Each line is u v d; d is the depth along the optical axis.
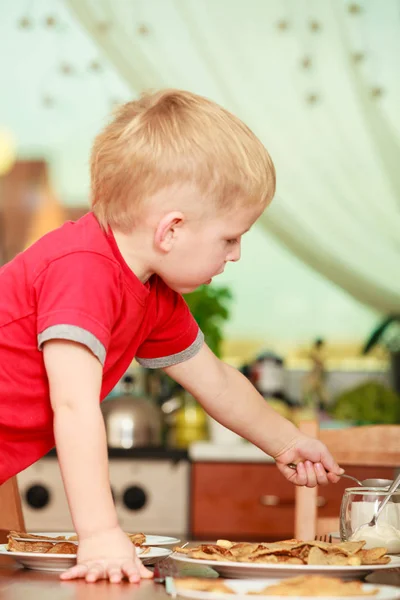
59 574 0.89
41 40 3.79
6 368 1.04
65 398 0.93
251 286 3.78
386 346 3.74
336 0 3.83
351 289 3.77
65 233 1.03
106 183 1.02
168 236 1.01
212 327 3.26
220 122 1.01
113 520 0.90
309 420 1.60
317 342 3.70
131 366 3.39
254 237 3.80
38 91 3.78
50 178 3.76
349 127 3.81
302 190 3.80
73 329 0.93
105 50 3.78
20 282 1.03
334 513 2.71
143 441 2.85
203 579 0.77
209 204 1.00
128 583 0.81
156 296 1.19
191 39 3.79
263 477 2.78
